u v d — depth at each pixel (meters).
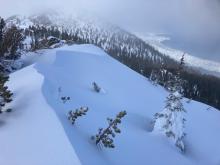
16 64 28.95
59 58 33.94
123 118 24.92
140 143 20.14
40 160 10.58
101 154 13.77
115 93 32.28
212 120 41.00
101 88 29.31
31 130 12.34
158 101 38.25
